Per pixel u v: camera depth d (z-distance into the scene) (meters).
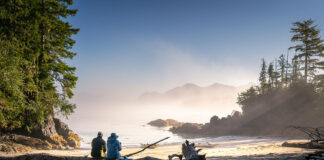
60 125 33.81
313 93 53.38
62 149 27.41
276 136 44.62
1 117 16.23
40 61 20.88
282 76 69.00
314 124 45.19
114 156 6.61
